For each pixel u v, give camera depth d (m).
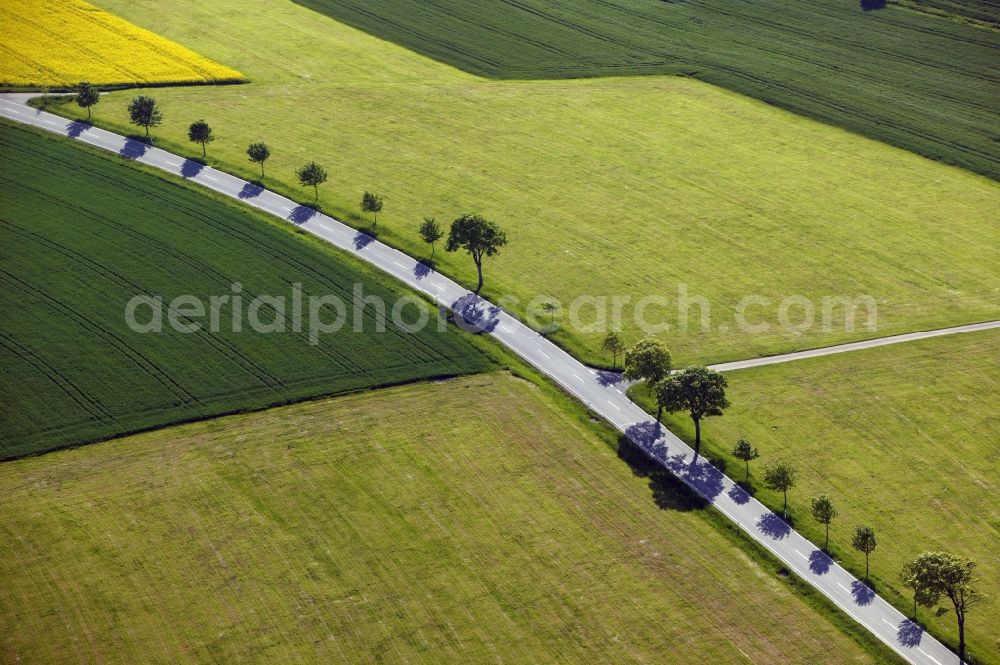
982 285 134.50
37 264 123.81
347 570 87.19
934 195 153.75
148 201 138.88
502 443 102.81
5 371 107.06
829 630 85.44
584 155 159.00
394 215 141.25
